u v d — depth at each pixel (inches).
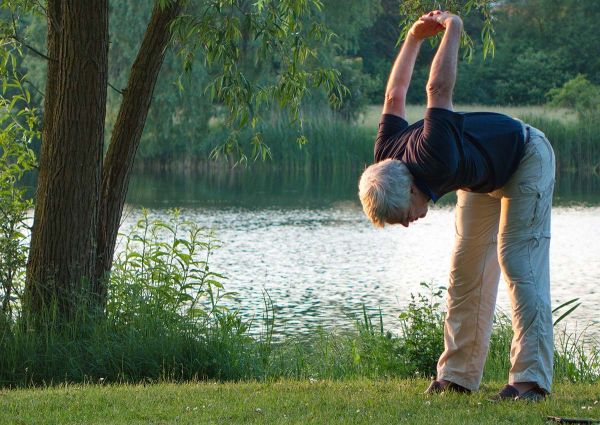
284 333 882.8
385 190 378.9
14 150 721.6
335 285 1173.7
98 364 607.8
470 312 440.1
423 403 417.1
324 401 428.5
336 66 3238.2
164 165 3009.4
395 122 410.9
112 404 442.3
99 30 644.1
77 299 649.0
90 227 657.0
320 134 2881.4
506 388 421.4
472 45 697.0
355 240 1581.0
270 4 645.9
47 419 411.5
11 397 469.4
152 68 693.9
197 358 625.3
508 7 4606.3
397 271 1288.1
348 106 3275.1
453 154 377.4
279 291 1127.0
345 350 703.1
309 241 1553.9
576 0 4399.6
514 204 410.0
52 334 623.2
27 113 751.7
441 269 1307.8
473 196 430.0
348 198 2256.4
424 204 388.8
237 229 1683.1
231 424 391.9
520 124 408.8
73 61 643.5
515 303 415.2
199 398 447.8
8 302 659.4
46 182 660.1
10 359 608.1
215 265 1304.1
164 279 703.7
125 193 702.5
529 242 411.5
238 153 679.1
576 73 4143.7
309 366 660.1
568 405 407.8
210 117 2847.0
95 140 653.9
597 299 1071.6
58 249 647.1
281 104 669.3
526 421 382.3
